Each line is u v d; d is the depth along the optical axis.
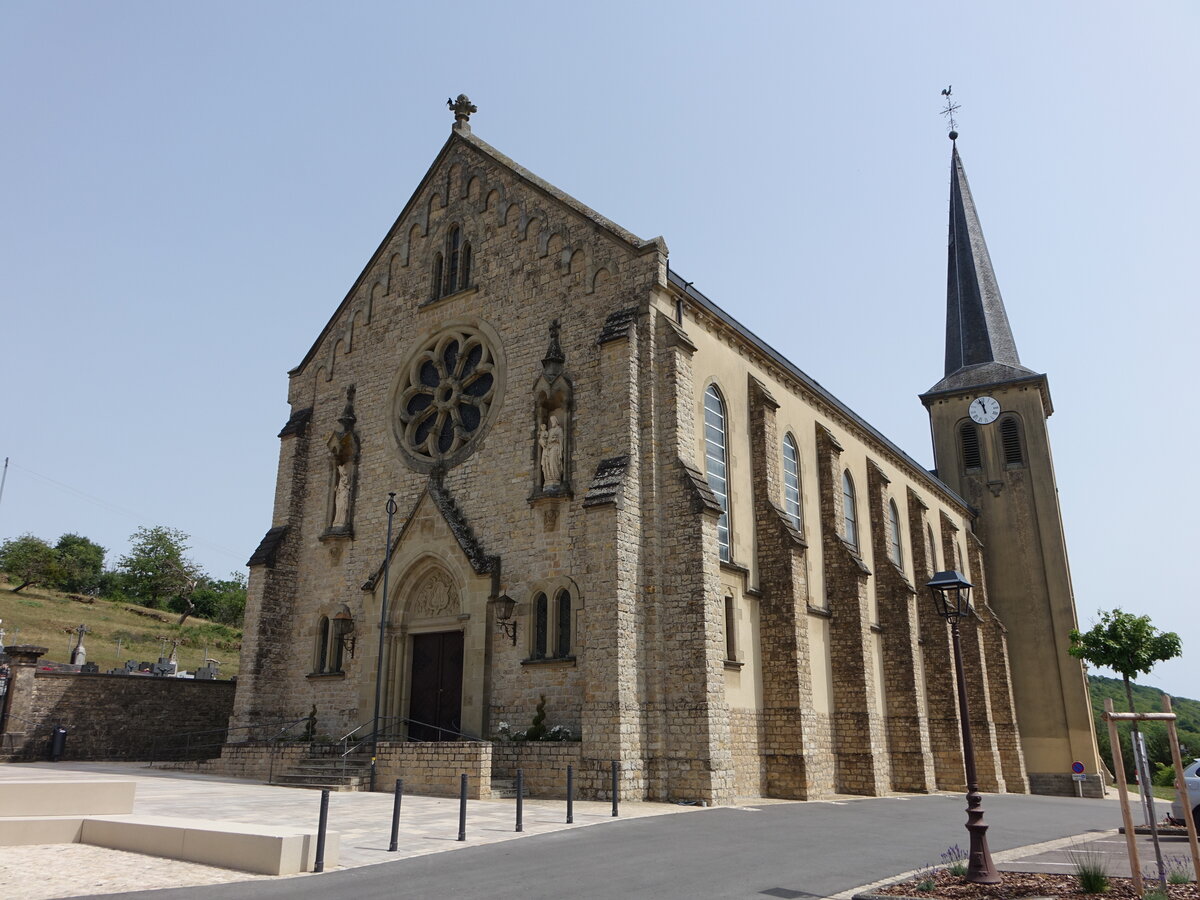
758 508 30.94
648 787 23.17
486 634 26.95
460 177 34.06
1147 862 15.14
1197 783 21.91
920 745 36.09
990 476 58.06
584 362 27.92
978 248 67.25
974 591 53.25
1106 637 38.00
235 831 13.27
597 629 23.78
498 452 29.08
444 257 33.47
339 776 24.70
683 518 24.97
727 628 27.86
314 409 35.66
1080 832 21.12
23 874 12.23
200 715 36.38
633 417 25.78
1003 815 25.64
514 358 29.78
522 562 27.31
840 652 33.47
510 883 11.92
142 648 76.00
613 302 27.86
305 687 31.41
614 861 13.68
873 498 41.16
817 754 30.69
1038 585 55.03
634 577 24.45
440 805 20.42
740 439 30.98
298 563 33.44
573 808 20.59
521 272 30.64
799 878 12.73
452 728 27.53
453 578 28.75
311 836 13.12
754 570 30.05
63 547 108.38
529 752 24.06
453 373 31.64
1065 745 51.53
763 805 23.98
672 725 23.67
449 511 29.12
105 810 16.28
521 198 31.56
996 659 50.62
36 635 71.56
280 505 34.38
